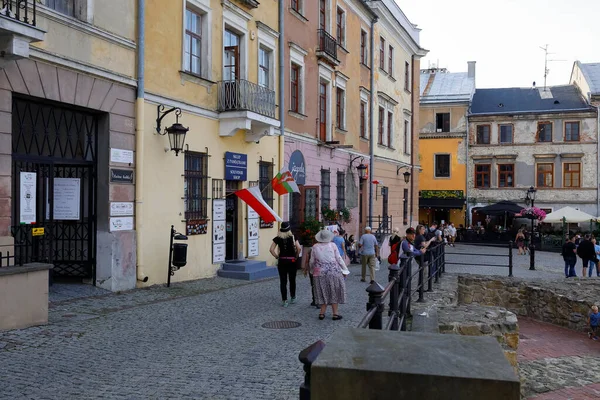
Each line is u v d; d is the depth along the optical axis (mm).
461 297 17750
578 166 48094
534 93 52688
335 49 23547
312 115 22125
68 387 5703
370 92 28844
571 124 48375
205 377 6160
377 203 30062
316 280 9961
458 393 1967
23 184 10188
